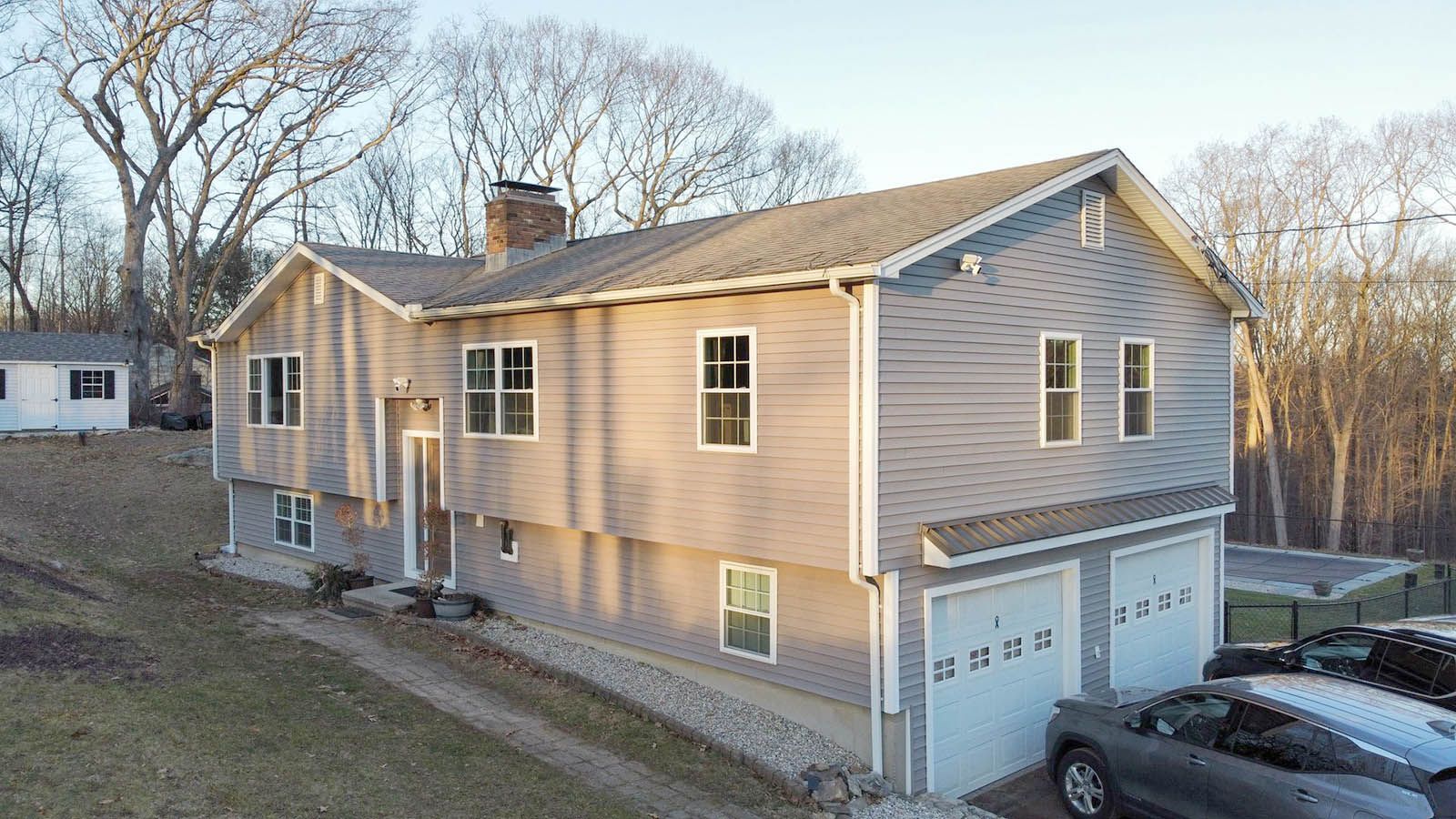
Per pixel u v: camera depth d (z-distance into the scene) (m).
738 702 12.96
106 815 7.69
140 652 12.34
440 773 9.86
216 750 9.41
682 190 48.97
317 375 19.52
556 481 14.75
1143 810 9.58
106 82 35.22
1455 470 39.53
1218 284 16.02
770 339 11.87
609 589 14.79
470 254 47.78
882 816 10.34
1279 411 44.03
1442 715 8.43
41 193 48.91
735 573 13.08
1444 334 39.09
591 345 14.16
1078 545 13.82
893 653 11.22
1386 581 24.62
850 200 15.42
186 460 31.05
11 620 12.08
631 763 10.88
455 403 16.52
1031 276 12.95
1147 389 15.07
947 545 11.12
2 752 8.45
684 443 12.89
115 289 64.50
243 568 20.81
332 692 12.10
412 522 18.38
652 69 47.53
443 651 14.66
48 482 27.53
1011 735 12.94
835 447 11.19
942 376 11.66
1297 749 8.30
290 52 35.72
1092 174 13.32
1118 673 14.55
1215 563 16.80
